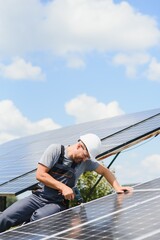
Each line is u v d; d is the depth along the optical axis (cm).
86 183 2331
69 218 618
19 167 1342
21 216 783
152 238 428
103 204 668
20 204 786
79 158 777
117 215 566
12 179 1155
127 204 621
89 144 776
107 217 567
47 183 761
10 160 1609
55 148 781
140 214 540
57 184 755
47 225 595
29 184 984
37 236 544
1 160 1722
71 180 791
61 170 782
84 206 688
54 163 778
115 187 771
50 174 784
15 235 575
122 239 450
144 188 721
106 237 470
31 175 1123
